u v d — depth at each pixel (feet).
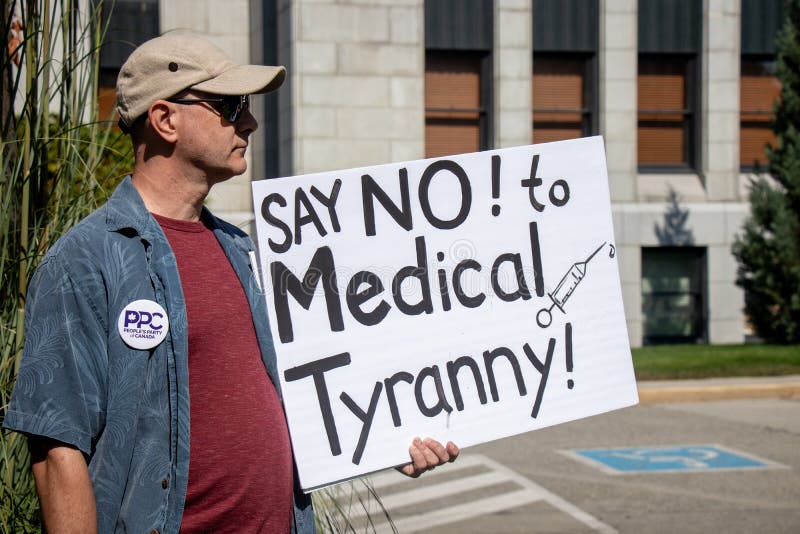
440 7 54.03
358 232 8.55
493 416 8.73
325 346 8.33
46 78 10.07
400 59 50.98
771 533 20.59
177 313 6.81
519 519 22.16
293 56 49.70
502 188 9.07
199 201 7.43
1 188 9.59
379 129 50.88
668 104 57.57
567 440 31.78
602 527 21.34
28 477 9.32
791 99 49.26
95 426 6.51
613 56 54.90
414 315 8.63
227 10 53.62
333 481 8.20
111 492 6.49
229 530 6.90
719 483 25.41
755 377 42.78
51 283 6.53
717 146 56.24
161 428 6.66
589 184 9.28
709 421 35.12
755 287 50.01
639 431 33.22
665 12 56.54
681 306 56.65
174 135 7.18
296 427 8.16
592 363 9.07
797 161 48.62
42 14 10.38
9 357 9.27
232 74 7.23
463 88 55.31
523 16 53.83
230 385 7.03
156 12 50.55
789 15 49.78
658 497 23.99
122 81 7.27
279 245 8.32
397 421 8.45
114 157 11.89
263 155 54.13
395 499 24.27
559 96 56.18
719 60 56.13
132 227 6.86
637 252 54.75
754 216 49.98
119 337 6.59
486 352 8.80
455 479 26.43
